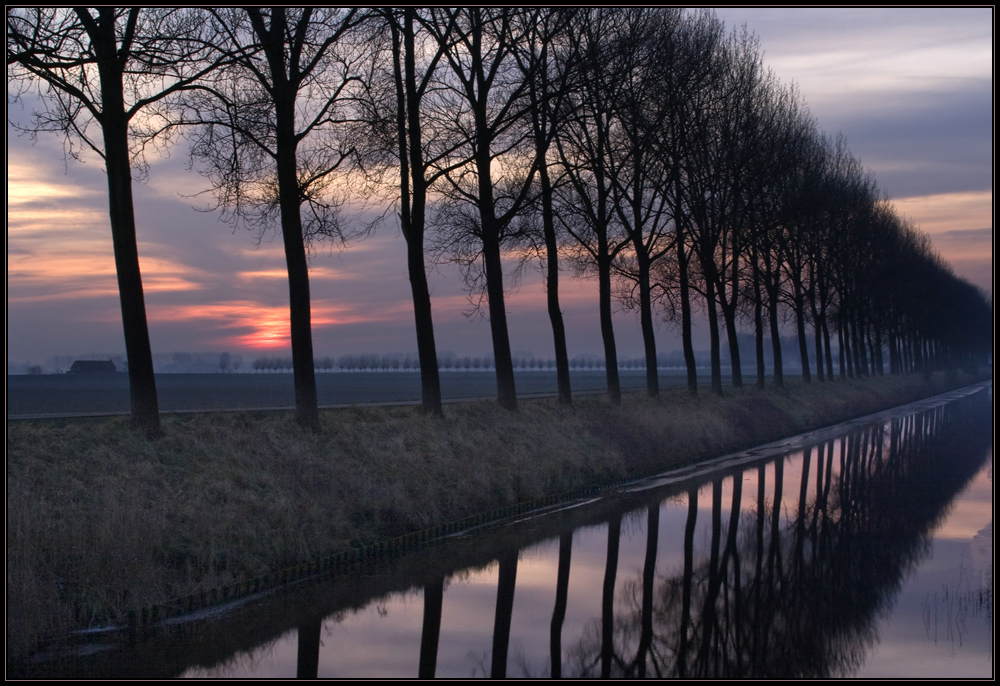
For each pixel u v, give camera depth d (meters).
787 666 8.03
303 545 12.95
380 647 8.84
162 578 10.79
